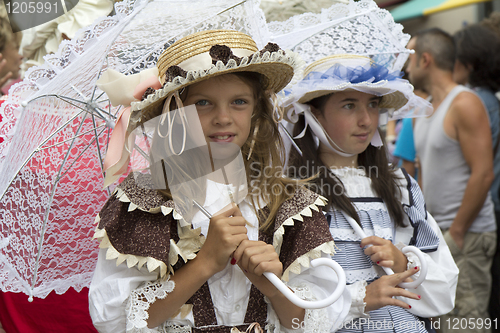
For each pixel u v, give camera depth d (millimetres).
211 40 1591
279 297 1608
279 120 1818
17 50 2559
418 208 2238
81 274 1809
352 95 2068
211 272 1536
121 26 1569
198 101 1598
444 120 3387
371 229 2104
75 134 1743
